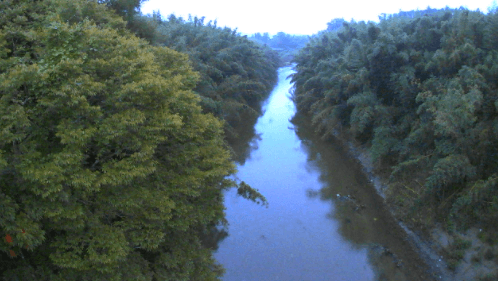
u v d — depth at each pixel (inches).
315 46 1576.0
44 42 379.2
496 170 605.9
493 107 648.4
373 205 764.6
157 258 434.9
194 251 470.6
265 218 727.1
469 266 546.6
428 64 809.5
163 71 522.3
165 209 399.2
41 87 335.0
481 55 745.6
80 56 378.3
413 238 641.0
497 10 796.6
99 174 368.5
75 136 331.0
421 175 709.9
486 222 578.9
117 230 362.6
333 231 680.4
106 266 340.5
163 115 410.9
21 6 464.1
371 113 892.6
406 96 850.8
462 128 632.4
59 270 352.8
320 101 1277.1
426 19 927.0
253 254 618.5
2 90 322.7
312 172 936.9
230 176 853.2
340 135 1152.8
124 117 367.9
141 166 374.6
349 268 584.1
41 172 302.8
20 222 301.6
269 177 910.4
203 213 500.4
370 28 1021.8
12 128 329.4
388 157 853.2
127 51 436.5
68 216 321.1
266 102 1744.6
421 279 553.9
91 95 366.6
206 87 1069.8
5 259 347.6
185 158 478.6
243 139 1190.9
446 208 633.6
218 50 1409.9
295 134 1241.4
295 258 609.0
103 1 700.7
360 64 1014.4
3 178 319.9
